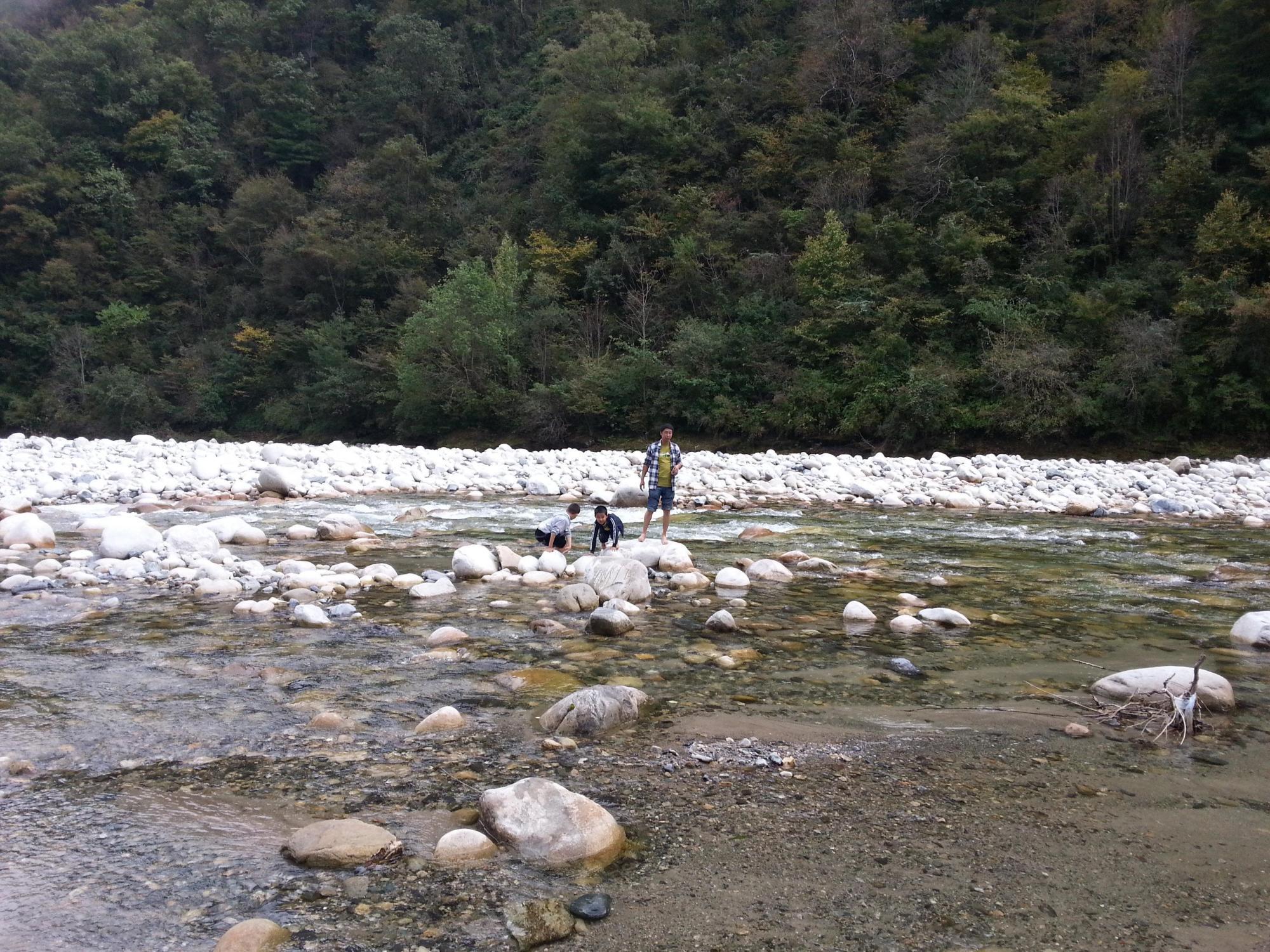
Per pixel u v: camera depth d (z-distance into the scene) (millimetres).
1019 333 27281
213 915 2330
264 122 64875
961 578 8039
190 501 13078
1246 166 28250
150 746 3582
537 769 3402
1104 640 5684
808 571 8258
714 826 2932
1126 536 11180
